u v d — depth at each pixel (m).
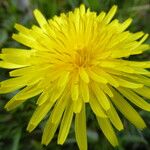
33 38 0.05
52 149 0.06
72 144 0.06
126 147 0.06
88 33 0.05
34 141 0.06
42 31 0.05
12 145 0.06
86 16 0.05
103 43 0.05
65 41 0.05
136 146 0.06
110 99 0.05
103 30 0.05
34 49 0.05
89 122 0.06
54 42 0.05
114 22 0.05
